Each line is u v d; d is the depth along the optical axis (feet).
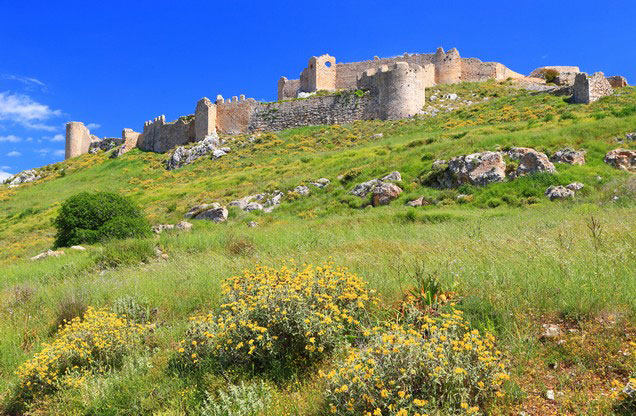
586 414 11.84
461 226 47.78
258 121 196.54
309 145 165.17
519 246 26.63
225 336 17.57
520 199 71.87
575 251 23.49
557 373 13.92
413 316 17.07
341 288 19.56
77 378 18.80
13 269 50.26
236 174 133.80
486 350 14.39
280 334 17.53
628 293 17.01
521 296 18.07
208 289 27.37
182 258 40.22
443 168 85.40
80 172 202.49
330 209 84.53
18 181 216.33
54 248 74.18
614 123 92.38
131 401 16.70
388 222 63.31
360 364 13.10
